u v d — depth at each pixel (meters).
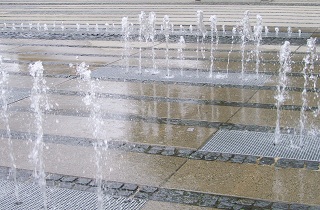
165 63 8.50
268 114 5.60
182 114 5.67
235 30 12.00
